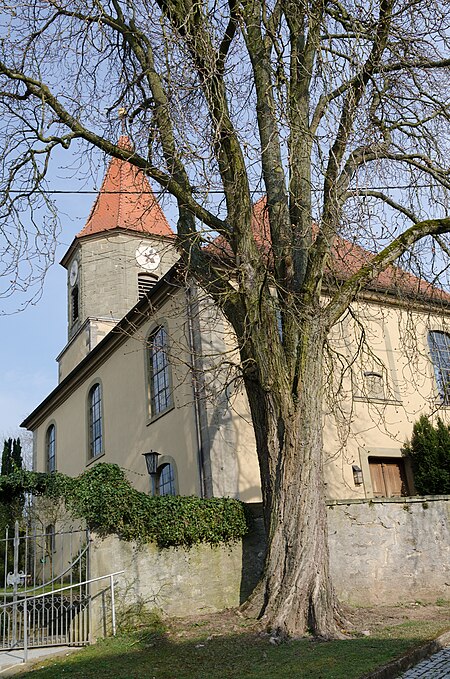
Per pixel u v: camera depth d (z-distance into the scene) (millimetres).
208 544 10492
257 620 8500
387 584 10820
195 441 14578
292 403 9133
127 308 23844
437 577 11195
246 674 6570
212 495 13570
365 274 9781
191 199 10117
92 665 7562
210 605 10195
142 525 9938
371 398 16609
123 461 18672
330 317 9539
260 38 10398
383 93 9992
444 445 16500
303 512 8734
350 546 10820
